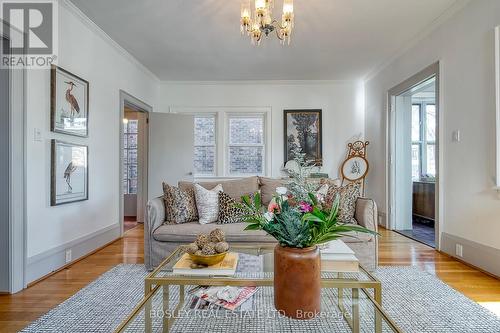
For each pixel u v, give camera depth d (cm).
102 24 320
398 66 405
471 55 269
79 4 279
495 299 204
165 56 415
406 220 434
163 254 261
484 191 254
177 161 495
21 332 165
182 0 273
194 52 401
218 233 185
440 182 311
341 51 397
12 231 214
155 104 519
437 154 314
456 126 289
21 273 221
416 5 282
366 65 453
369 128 504
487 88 251
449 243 299
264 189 311
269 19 253
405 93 409
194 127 531
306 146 532
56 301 203
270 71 482
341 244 182
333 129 532
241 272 175
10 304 198
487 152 252
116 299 206
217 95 540
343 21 312
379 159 466
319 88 534
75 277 247
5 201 213
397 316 183
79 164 295
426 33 336
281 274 123
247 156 549
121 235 385
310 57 419
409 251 320
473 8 266
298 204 140
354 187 284
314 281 121
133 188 578
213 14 299
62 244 269
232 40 362
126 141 580
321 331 162
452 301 202
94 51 326
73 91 285
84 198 302
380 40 362
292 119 534
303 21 312
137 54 408
